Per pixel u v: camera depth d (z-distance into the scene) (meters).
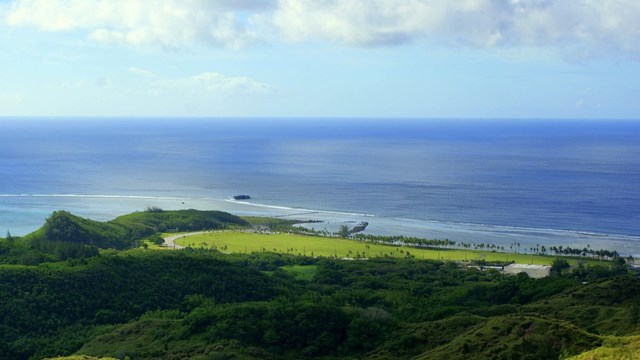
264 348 124.31
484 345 109.06
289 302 148.25
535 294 169.62
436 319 145.00
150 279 172.50
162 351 122.25
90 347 129.50
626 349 93.94
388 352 120.94
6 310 142.75
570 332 106.62
